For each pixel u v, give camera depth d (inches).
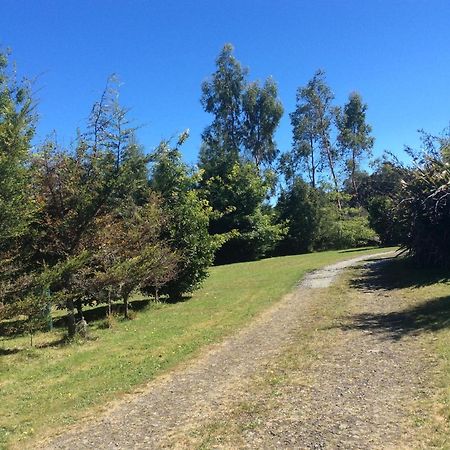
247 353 324.8
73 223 426.3
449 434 173.3
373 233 1651.1
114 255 497.7
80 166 428.1
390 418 193.0
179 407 231.9
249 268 1094.4
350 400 217.0
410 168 634.8
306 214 1692.9
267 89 2123.5
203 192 1114.7
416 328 340.2
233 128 2133.4
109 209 446.0
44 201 415.8
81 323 447.2
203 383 267.0
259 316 461.1
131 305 640.4
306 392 233.3
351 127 2359.7
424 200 570.3
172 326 458.0
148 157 454.0
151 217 585.9
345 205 2103.8
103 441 200.4
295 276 781.3
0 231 361.1
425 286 529.0
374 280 632.4
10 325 382.3
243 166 1615.4
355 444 172.9
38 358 370.6
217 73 2107.5
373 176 1852.9
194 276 675.4
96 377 298.7
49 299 390.9
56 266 403.5
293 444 177.9
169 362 318.0
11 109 377.4
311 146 2207.2
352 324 380.8
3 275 378.9
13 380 309.1
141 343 390.6
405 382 233.5
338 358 287.0
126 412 232.4
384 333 337.7
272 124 2127.2
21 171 371.2
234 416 212.1
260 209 1631.4
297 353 308.0
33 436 212.7
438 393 213.6
